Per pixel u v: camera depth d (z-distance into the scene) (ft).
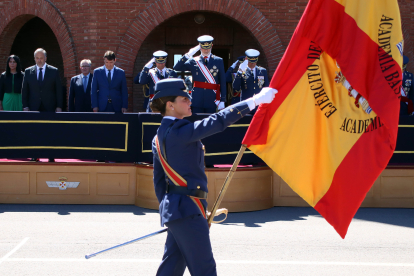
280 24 33.86
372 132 9.81
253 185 20.34
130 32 33.50
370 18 9.75
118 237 16.03
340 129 10.14
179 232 9.16
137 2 33.42
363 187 9.87
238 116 8.82
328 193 10.21
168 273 9.80
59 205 20.80
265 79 25.25
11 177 20.89
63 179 20.94
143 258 13.89
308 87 10.26
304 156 10.32
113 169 20.93
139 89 41.16
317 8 10.14
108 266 13.17
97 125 20.86
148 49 41.11
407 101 26.63
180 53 41.52
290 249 14.92
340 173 10.07
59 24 34.24
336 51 10.14
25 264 13.25
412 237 16.43
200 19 40.75
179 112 9.74
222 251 14.65
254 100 8.88
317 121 10.28
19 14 35.73
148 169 20.25
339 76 10.18
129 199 21.07
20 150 20.81
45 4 34.58
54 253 14.24
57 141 20.86
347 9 9.95
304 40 10.26
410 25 34.78
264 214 19.76
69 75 34.30
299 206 21.25
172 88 9.59
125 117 20.79
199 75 23.71
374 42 9.74
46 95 24.54
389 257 14.24
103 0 33.30
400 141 21.21
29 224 17.53
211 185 19.94
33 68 24.49
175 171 9.30
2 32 36.73
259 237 16.24
